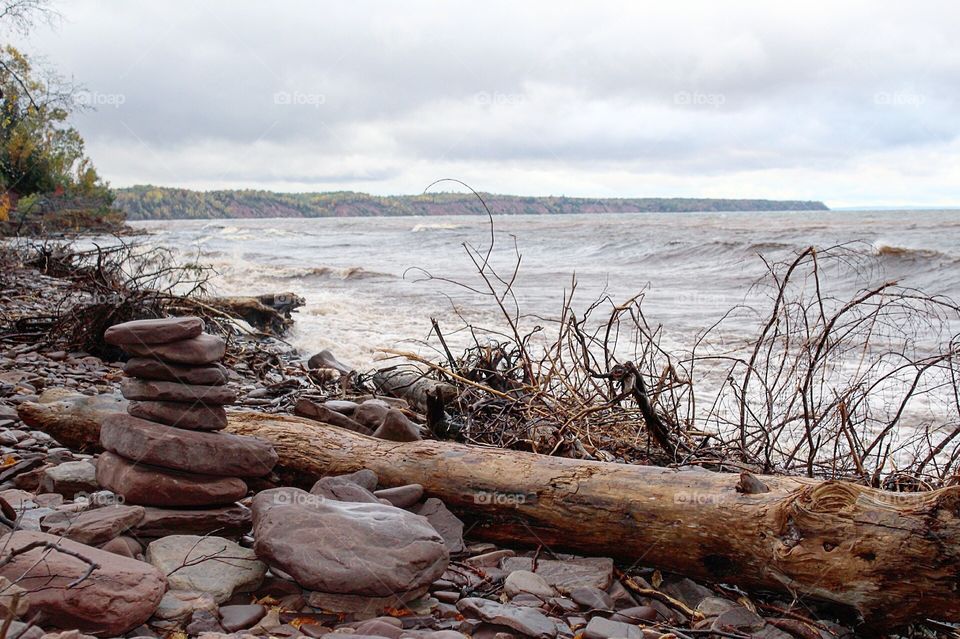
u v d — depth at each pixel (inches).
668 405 265.9
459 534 157.5
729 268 1000.9
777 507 134.6
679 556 144.9
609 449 224.5
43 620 108.0
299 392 298.7
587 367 241.9
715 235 1683.1
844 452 252.1
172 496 149.0
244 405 280.2
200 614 119.3
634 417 238.2
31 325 391.2
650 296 759.1
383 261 1349.7
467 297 772.6
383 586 125.8
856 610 128.4
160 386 157.1
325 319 606.5
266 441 166.9
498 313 635.5
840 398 216.7
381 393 304.0
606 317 601.3
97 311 358.0
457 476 164.2
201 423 159.2
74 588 109.3
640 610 138.2
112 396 202.5
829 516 127.8
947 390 324.2
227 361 374.3
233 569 132.8
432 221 5241.1
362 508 141.3
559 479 156.2
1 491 167.8
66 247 714.2
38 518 147.6
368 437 182.2
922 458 247.6
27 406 198.8
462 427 230.8
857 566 124.6
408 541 132.4
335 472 175.0
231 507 155.8
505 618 124.5
